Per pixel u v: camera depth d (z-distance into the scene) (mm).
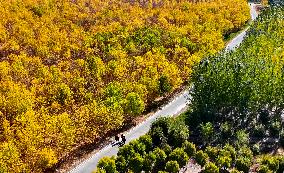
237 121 94875
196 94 95062
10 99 89250
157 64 113500
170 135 82000
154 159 74375
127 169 73938
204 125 86938
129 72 110938
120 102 92875
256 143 86938
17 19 129500
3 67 102750
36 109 92250
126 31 134000
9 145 72938
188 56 123000
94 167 79750
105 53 119750
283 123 93750
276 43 126375
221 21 156750
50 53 117188
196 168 77750
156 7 163875
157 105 106062
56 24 134000
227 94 92125
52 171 79000
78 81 102375
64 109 94062
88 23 140125
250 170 76938
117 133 91750
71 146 84688
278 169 74750
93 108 87938
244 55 105625
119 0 164125
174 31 139125
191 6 167250
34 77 104312
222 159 73625
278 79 93375
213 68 94625
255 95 91625
